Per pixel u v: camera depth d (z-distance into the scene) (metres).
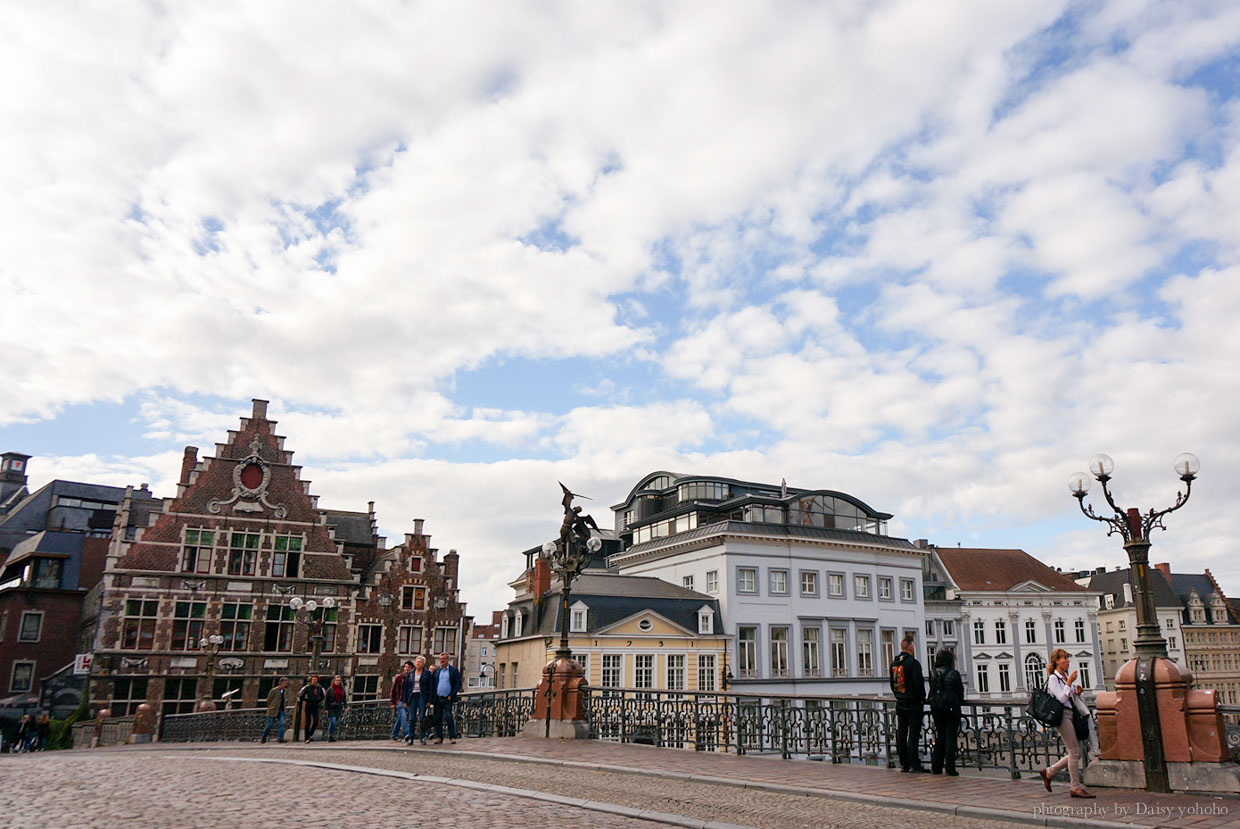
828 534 57.41
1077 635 69.38
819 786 11.66
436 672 20.02
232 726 31.36
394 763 15.50
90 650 43.97
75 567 48.97
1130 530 12.30
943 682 13.10
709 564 54.19
